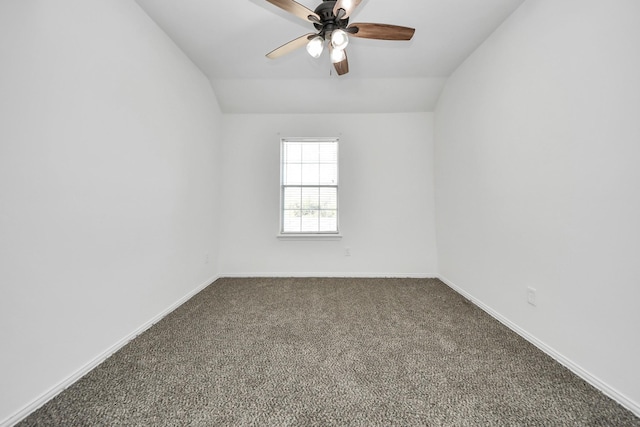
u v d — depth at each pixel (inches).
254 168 137.6
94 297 59.7
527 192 70.9
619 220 47.9
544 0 65.1
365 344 67.9
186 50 98.3
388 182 137.4
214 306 95.3
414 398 47.9
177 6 75.9
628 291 46.4
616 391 47.7
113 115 65.5
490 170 87.9
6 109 43.2
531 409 45.5
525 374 55.2
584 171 54.5
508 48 79.0
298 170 140.8
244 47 96.9
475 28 85.2
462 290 107.8
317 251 137.9
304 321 82.6
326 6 63.3
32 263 46.9
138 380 53.5
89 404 46.9
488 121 89.0
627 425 42.4
